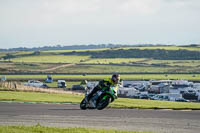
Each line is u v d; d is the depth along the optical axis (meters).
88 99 28.73
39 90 77.81
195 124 26.66
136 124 25.81
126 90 149.50
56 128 21.42
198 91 177.88
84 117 27.78
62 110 31.53
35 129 20.69
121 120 27.19
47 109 32.00
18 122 24.66
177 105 46.44
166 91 185.50
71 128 21.81
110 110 33.28
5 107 32.34
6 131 19.34
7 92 59.03
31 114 28.34
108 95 27.53
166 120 28.06
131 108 37.19
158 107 37.97
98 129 22.19
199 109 38.09
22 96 51.97
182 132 23.55
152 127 24.95
